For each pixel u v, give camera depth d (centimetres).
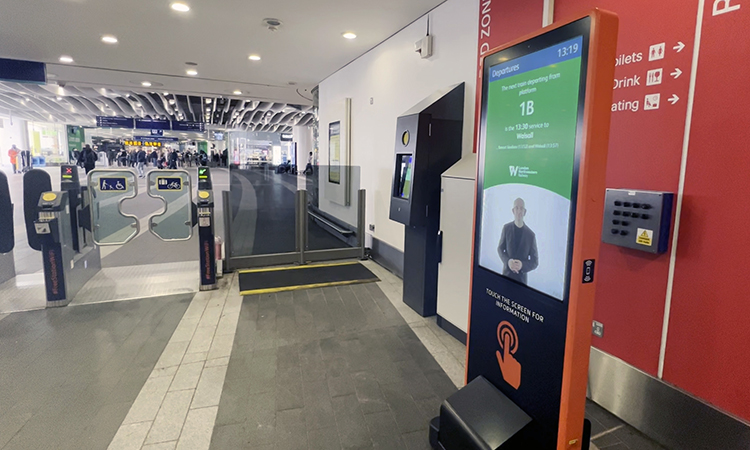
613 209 203
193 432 201
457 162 323
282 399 229
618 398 214
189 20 428
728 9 159
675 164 182
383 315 354
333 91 697
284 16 409
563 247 147
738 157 159
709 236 170
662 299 191
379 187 514
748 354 160
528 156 162
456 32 348
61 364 263
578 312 144
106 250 574
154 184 411
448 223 308
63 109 1847
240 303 378
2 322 327
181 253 561
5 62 635
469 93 332
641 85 195
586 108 134
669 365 190
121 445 191
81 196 411
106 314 347
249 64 632
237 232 694
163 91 946
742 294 160
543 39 151
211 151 3212
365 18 410
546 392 158
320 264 522
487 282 191
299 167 2355
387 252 495
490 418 171
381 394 236
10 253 423
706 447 176
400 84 449
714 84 165
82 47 546
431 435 194
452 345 298
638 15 195
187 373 255
